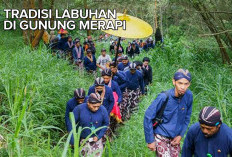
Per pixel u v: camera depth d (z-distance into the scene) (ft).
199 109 23.04
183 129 14.88
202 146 11.45
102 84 21.11
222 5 31.22
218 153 11.23
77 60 40.60
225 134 11.10
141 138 19.75
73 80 29.63
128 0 52.44
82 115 17.39
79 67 40.73
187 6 32.94
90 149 17.30
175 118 14.55
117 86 24.18
